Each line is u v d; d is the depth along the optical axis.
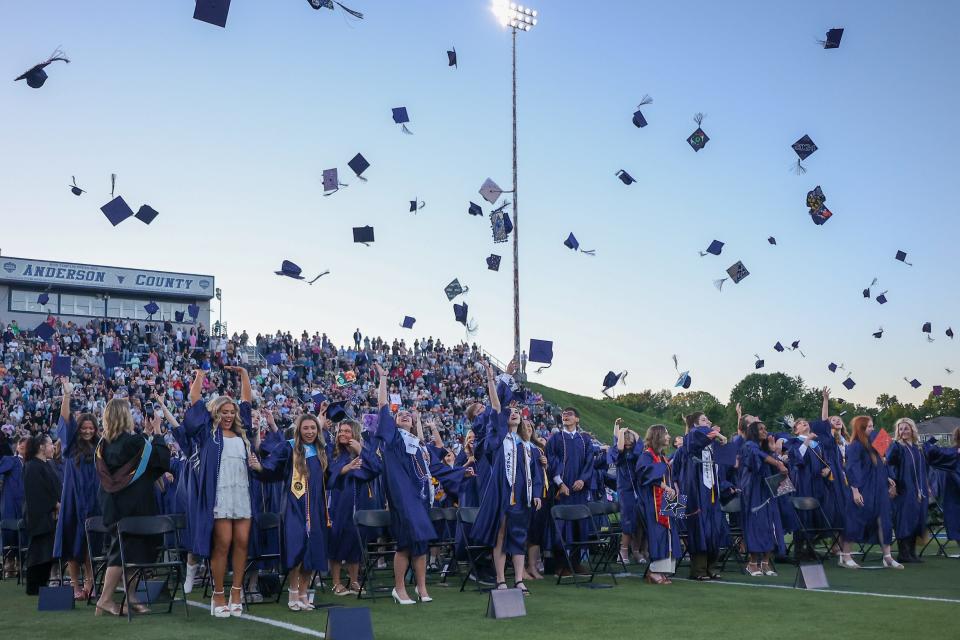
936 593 8.86
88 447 9.30
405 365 37.12
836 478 12.41
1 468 11.20
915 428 12.26
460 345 41.69
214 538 7.85
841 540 11.51
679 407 57.91
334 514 9.47
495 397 9.28
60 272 42.28
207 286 45.34
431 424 12.67
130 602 7.67
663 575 9.98
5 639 6.77
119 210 10.96
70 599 8.38
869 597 8.59
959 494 12.43
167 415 8.98
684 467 10.56
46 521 9.63
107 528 7.98
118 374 29.56
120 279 43.44
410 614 7.89
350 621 6.49
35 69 8.52
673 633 6.77
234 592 7.92
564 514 10.05
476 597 9.09
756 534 10.73
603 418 55.44
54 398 25.95
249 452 8.20
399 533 8.66
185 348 34.91
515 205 35.62
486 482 9.48
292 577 8.25
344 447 9.64
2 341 31.83
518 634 6.82
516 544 9.04
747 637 6.57
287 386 32.16
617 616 7.62
